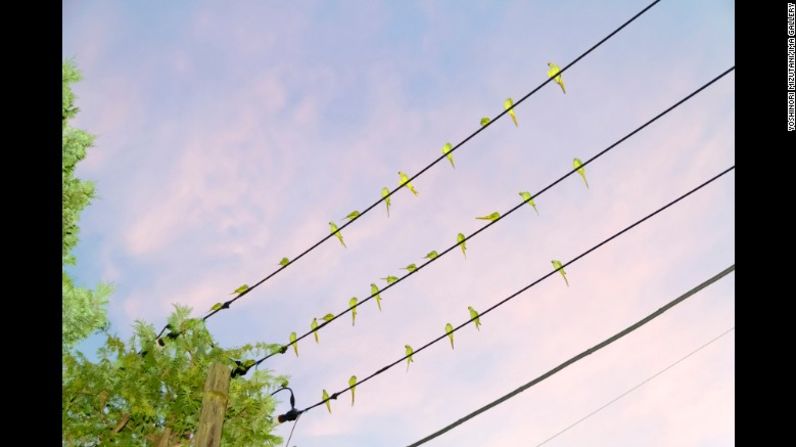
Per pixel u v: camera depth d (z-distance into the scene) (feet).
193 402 33.78
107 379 33.71
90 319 33.94
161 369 34.27
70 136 33.65
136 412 32.91
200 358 35.09
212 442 25.30
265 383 35.68
